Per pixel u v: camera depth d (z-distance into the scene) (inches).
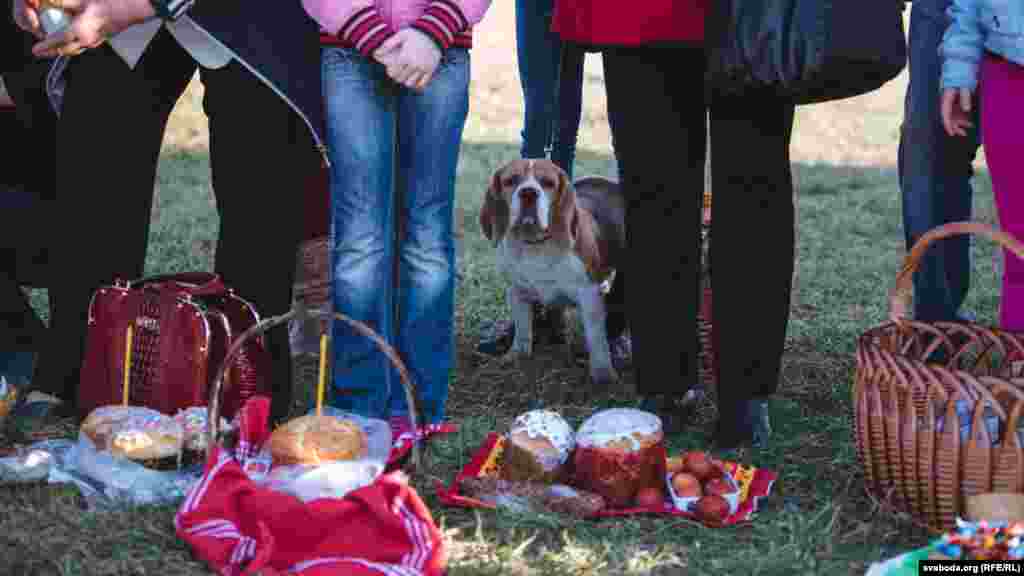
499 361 157.9
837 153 362.6
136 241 124.0
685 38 113.0
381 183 115.7
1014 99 109.2
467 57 116.6
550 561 94.1
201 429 108.8
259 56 112.9
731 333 118.3
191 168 296.7
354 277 116.9
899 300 108.3
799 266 209.9
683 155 119.4
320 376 104.8
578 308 156.5
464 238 228.4
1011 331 111.0
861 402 104.4
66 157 120.0
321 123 117.6
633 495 106.0
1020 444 93.0
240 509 93.4
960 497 95.8
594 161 311.3
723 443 121.2
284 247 120.8
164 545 95.2
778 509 106.4
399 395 123.5
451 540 98.6
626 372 157.1
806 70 102.7
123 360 116.1
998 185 112.5
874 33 102.2
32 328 134.5
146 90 119.6
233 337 118.7
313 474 97.0
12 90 125.5
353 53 112.3
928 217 129.9
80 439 109.5
